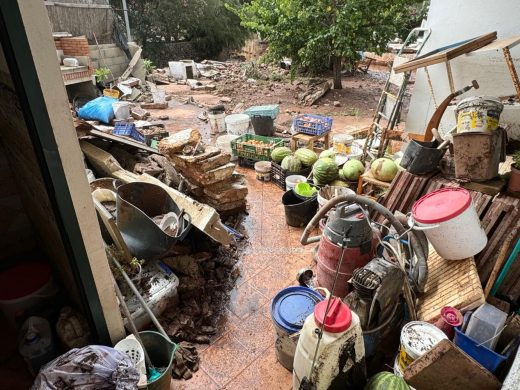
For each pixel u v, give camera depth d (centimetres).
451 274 236
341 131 699
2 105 197
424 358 173
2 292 229
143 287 253
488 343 190
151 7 1702
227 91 1057
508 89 375
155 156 412
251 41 1973
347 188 371
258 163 491
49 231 218
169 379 203
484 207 252
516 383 153
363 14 870
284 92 1050
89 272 185
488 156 248
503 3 360
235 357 235
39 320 215
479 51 346
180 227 280
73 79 802
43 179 169
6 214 281
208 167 360
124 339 201
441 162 291
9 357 229
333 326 158
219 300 283
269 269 318
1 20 133
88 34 1005
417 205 242
